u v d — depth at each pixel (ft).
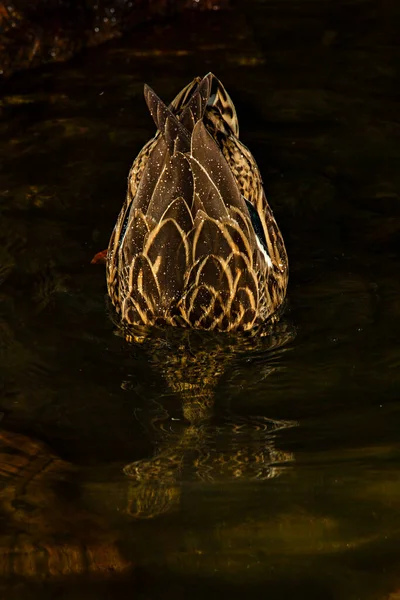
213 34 61.62
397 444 33.17
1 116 53.62
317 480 31.71
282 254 43.01
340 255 43.98
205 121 42.80
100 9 60.70
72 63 58.95
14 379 36.60
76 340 39.04
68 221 46.01
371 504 30.63
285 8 64.44
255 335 39.88
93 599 27.63
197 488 31.50
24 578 28.30
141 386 36.63
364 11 63.93
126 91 56.03
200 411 35.22
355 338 38.96
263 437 33.81
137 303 39.81
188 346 39.17
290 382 36.68
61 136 51.98
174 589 27.94
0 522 30.17
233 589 27.86
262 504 30.73
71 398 35.81
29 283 42.11
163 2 63.21
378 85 56.13
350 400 35.53
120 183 48.57
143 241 38.88
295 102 54.80
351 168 49.57
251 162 43.57
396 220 45.93
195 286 39.11
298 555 28.91
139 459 32.83
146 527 29.96
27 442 33.53
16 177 48.75
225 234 38.58
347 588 27.76
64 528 29.94
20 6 58.18
